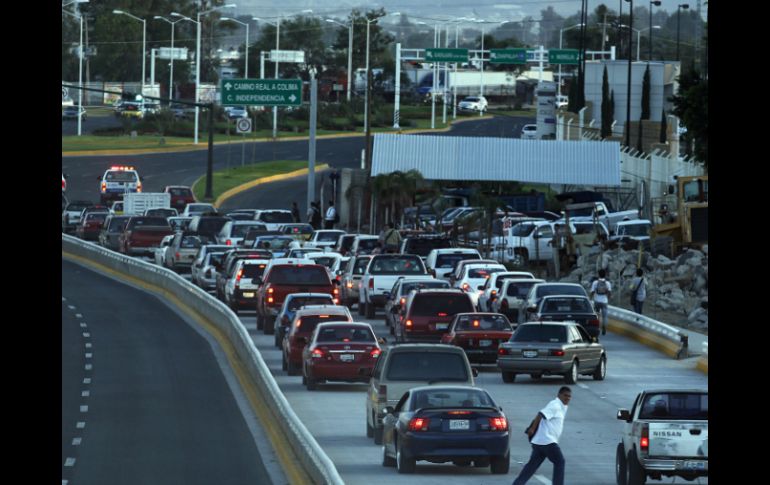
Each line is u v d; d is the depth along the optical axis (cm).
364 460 7419
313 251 17125
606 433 8456
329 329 10262
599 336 14050
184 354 12800
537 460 6106
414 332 11862
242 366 11862
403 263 15150
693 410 6216
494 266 15162
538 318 12331
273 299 13788
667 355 12562
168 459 7731
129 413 9538
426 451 6762
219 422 9169
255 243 18988
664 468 6094
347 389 10488
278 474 7212
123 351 12988
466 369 7962
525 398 9894
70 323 15012
